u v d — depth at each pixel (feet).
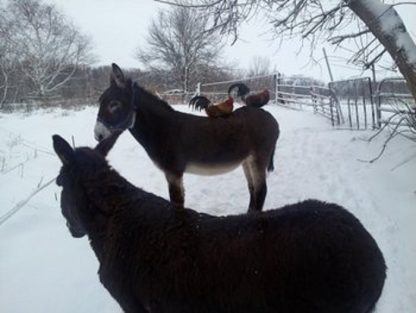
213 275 6.85
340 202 18.03
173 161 15.81
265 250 6.76
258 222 7.32
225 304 6.79
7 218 15.61
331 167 23.31
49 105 73.05
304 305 6.50
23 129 36.06
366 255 6.77
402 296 10.98
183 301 7.04
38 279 12.61
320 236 6.73
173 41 102.78
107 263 7.91
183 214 7.86
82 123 39.34
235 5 20.90
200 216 7.97
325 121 39.88
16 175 22.43
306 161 25.64
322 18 21.30
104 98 15.38
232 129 16.52
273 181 22.77
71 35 130.21
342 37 21.26
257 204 17.98
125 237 7.74
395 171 20.04
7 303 11.37
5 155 26.68
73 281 12.55
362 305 6.70
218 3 21.02
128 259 7.62
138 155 28.94
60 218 17.24
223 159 16.55
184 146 15.79
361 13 19.34
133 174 24.67
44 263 13.60
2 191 19.72
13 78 104.78
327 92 46.47
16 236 15.29
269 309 6.64
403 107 29.17
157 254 7.32
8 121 40.83
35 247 14.64
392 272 12.05
